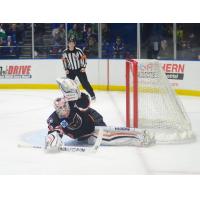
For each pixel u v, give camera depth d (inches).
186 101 550.6
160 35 707.4
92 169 263.6
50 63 687.7
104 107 509.0
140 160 282.8
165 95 354.3
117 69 660.7
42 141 337.7
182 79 606.2
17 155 297.3
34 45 751.7
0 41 746.8
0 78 698.8
